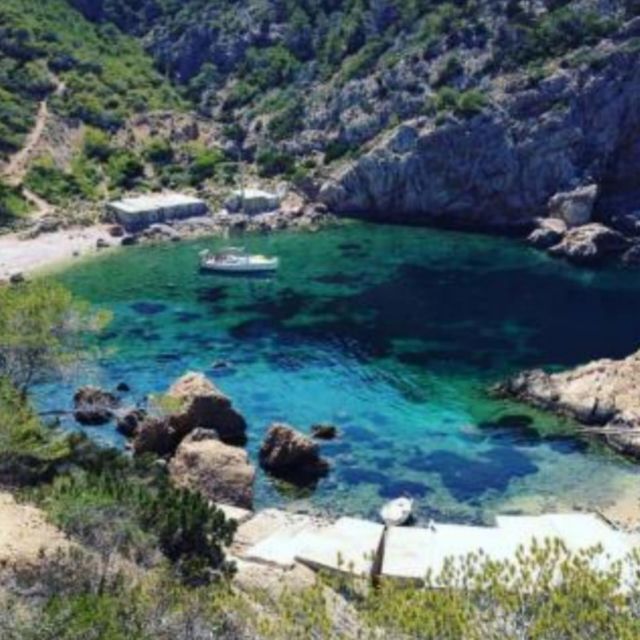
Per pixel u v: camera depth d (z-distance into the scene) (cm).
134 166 14738
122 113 15850
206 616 3212
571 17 14338
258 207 14038
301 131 15612
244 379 8375
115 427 7288
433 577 4362
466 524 6003
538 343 9281
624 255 12031
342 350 9075
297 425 7475
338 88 15675
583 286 11106
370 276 11538
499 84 14125
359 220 14125
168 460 6800
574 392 7588
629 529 5875
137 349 9050
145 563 4075
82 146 15050
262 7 17988
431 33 15450
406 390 8125
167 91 17000
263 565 5103
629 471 6675
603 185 13512
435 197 13938
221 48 17650
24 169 14138
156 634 3102
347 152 14925
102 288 11000
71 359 5738
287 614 3064
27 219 13150
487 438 7194
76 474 4731
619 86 13400
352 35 16512
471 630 2802
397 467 6769
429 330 9656
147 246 12731
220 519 4666
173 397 6900
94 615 2986
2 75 15612
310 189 14550
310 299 10656
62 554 3709
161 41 18038
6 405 4944
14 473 4872
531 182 13538
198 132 16150
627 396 7400
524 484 6512
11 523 3950
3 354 5503
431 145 13800
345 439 7212
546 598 2944
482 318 10031
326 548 5250
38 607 3131
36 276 11400
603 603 2889
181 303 10481
